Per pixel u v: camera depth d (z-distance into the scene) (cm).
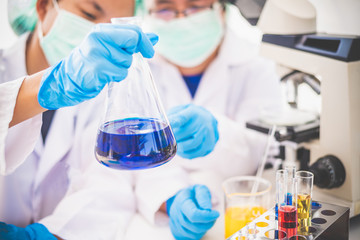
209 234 111
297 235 83
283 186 87
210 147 105
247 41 157
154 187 130
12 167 107
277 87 161
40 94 81
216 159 154
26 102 87
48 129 136
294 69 130
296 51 122
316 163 117
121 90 74
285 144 132
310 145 125
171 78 154
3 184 133
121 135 69
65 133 138
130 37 69
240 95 165
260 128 132
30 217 141
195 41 148
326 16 142
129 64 70
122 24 72
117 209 129
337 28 139
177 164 150
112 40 68
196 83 158
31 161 137
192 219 101
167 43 148
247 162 159
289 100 144
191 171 153
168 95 155
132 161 69
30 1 129
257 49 158
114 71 69
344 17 136
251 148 162
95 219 123
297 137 123
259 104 162
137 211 135
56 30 133
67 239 118
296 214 85
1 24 130
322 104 117
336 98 113
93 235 119
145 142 69
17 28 131
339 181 114
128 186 138
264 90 162
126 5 138
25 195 138
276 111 140
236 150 155
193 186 116
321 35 119
